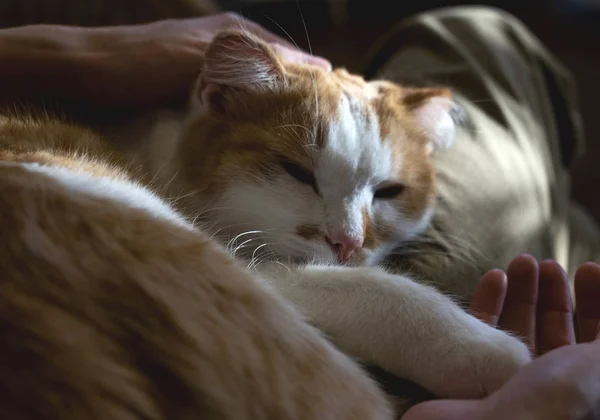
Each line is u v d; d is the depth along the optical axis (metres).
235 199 0.35
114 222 0.25
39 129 0.35
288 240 0.35
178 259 0.25
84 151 0.34
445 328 0.29
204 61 0.37
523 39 0.50
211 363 0.23
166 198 0.34
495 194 0.39
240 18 0.44
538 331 0.34
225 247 0.32
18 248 0.23
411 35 0.50
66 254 0.23
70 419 0.21
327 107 0.36
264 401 0.24
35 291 0.22
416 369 0.29
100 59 0.38
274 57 0.36
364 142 0.35
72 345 0.22
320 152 0.35
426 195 0.38
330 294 0.31
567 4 0.94
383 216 0.37
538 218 0.40
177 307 0.24
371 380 0.28
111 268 0.24
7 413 0.21
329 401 0.25
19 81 0.38
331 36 0.86
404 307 0.30
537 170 0.43
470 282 0.36
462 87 0.44
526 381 0.26
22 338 0.22
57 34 0.39
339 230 0.34
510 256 0.38
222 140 0.36
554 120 0.49
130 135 0.39
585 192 0.75
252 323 0.25
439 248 0.37
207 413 0.23
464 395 0.28
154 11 0.52
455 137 0.41
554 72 0.51
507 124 0.43
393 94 0.39
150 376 0.23
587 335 0.34
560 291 0.35
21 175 0.27
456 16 0.50
